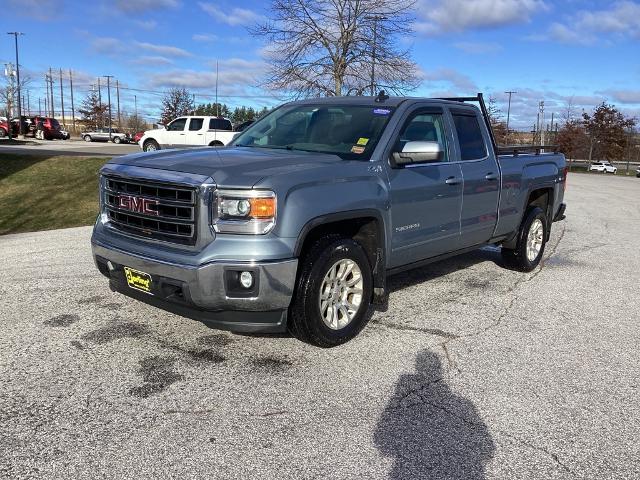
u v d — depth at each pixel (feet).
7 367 13.00
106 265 14.73
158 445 10.11
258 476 9.34
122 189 14.44
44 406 11.30
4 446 9.91
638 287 22.21
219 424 10.88
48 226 39.34
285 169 13.48
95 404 11.45
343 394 12.27
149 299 13.92
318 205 13.46
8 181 53.93
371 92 64.69
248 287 12.59
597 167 224.33
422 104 17.75
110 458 9.67
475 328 16.75
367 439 10.56
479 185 19.44
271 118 19.45
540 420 11.49
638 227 39.81
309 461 9.80
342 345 14.97
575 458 10.19
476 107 20.63
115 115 361.71
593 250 29.81
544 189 24.66
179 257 12.89
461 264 25.30
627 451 10.46
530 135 271.69
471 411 11.76
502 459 10.09
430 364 14.01
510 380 13.28
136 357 13.76
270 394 12.15
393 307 18.49
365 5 61.82
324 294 14.17
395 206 15.81
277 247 12.66
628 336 16.52
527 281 22.62
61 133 176.55
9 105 205.46
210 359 13.80
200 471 9.41
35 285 19.52
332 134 16.90
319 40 63.93
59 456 9.68
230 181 12.66
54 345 14.32
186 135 88.84
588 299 20.25
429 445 10.44
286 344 14.90
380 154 15.79
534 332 16.60
